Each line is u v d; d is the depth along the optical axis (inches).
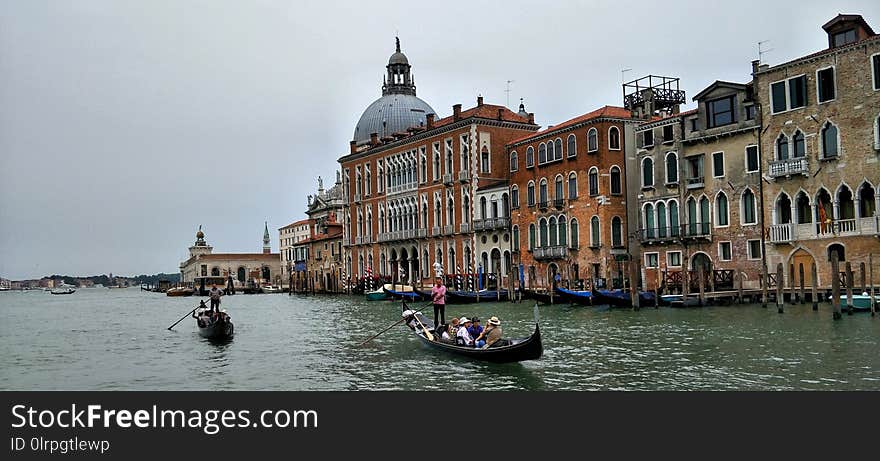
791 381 655.1
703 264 1690.5
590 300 1571.1
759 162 1546.5
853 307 1158.3
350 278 3105.3
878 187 1353.3
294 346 1021.8
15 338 1263.5
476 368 775.1
